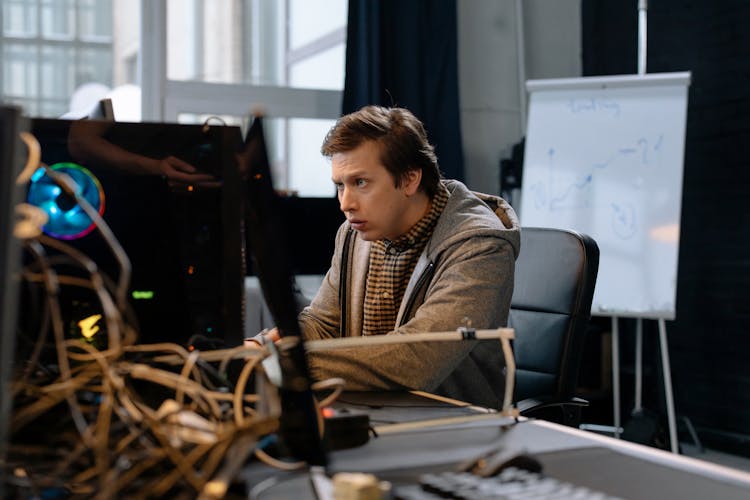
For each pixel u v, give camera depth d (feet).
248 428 2.33
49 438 2.78
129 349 2.84
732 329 11.43
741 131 11.37
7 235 2.08
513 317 6.24
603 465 2.68
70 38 12.52
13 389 2.75
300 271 10.73
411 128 5.39
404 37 12.52
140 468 2.30
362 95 12.19
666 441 10.94
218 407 2.85
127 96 9.55
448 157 12.78
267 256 2.85
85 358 2.54
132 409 2.48
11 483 2.37
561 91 12.05
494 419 3.44
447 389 5.17
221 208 3.43
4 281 2.09
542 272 6.17
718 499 2.32
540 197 11.93
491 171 13.69
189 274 3.42
